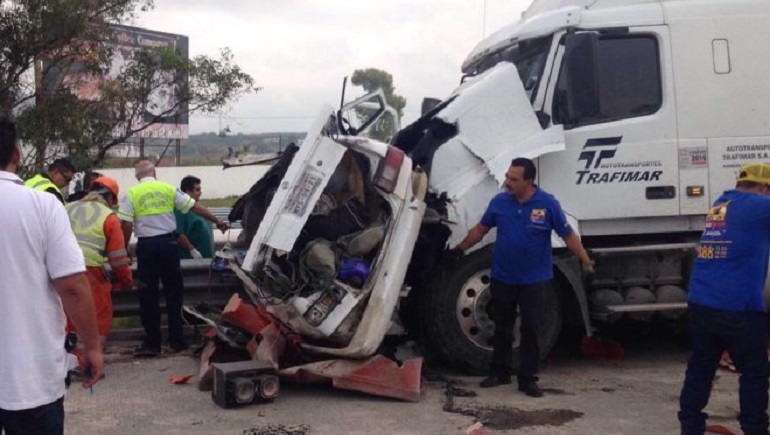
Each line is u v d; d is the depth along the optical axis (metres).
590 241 7.54
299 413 6.16
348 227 6.73
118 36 15.00
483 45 8.42
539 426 5.81
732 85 7.46
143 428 5.83
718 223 5.27
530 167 6.54
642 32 7.39
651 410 6.21
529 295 6.59
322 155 6.44
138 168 8.34
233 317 7.03
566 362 7.89
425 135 7.47
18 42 12.91
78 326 3.52
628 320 7.99
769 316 6.90
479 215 7.12
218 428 5.80
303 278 6.52
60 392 3.52
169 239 8.16
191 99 15.78
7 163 3.51
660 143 7.36
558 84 7.32
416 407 6.31
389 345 7.51
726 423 5.85
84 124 13.50
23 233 3.40
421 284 7.34
